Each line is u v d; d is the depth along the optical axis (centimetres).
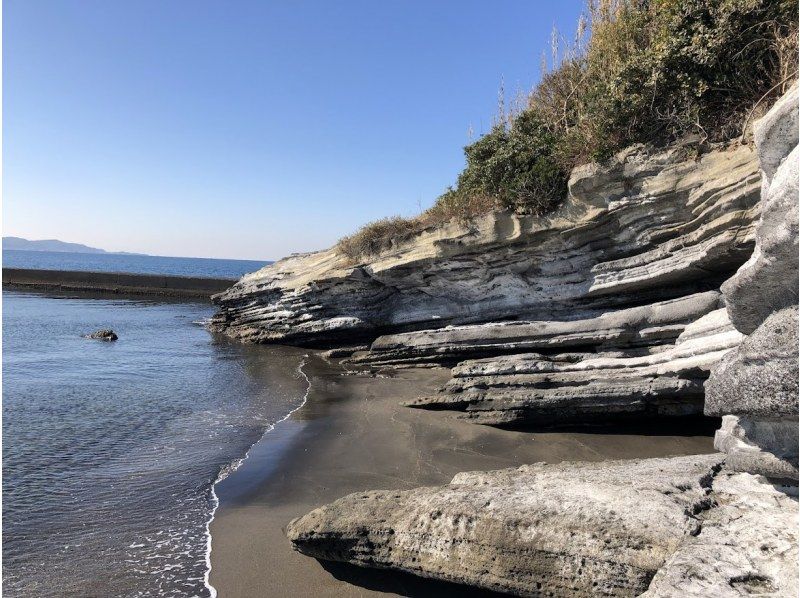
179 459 830
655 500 416
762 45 839
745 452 379
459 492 508
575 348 1095
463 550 450
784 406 302
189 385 1385
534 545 418
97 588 494
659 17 1047
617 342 991
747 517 375
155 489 716
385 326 1758
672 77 929
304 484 726
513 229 1203
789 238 297
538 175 1137
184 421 1045
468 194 1378
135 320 2916
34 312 3128
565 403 888
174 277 4372
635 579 375
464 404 1012
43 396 1227
